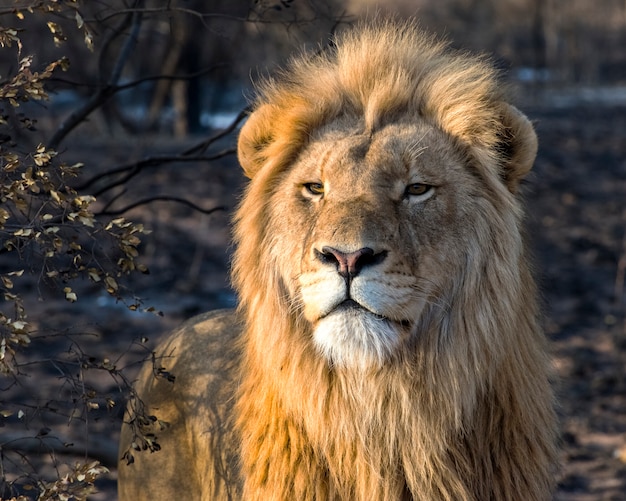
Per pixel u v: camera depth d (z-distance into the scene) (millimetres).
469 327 6211
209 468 6996
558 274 22281
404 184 6164
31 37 19531
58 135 9383
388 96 6488
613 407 14516
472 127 6441
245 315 6875
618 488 11688
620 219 28141
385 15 7723
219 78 34375
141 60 34656
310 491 6262
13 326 5793
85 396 6660
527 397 6355
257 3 8938
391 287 5895
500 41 65250
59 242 6172
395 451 6207
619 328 18422
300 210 6316
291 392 6246
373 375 6133
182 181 29766
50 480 10141
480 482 6254
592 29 72500
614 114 52844
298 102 6781
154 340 16547
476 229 6270
